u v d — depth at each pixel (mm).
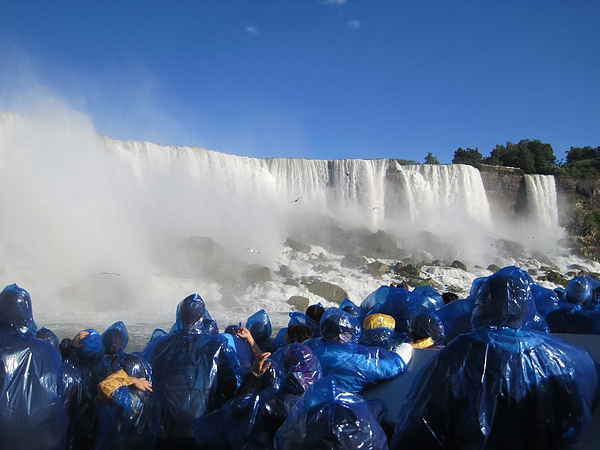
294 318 6438
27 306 4039
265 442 3807
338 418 3201
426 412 3312
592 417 3312
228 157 39719
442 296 6926
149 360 4691
